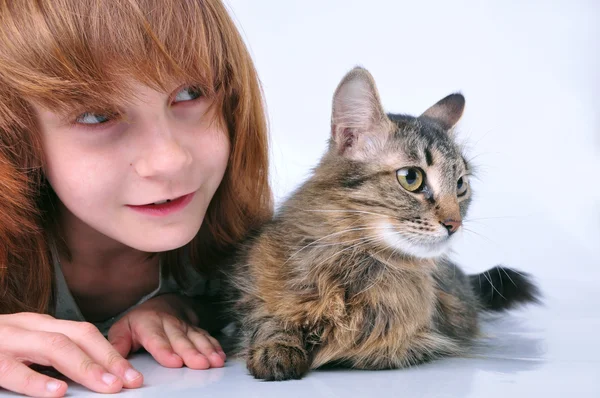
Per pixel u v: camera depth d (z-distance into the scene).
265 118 0.73
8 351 0.55
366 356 0.60
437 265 0.66
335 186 0.64
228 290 0.68
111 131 0.58
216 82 0.64
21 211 0.63
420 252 0.62
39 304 0.66
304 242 0.63
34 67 0.57
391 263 0.62
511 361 0.63
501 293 0.85
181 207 0.62
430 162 0.64
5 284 0.66
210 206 0.71
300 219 0.64
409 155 0.63
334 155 0.66
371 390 0.54
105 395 0.53
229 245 0.72
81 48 0.57
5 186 0.61
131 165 0.59
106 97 0.57
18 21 0.58
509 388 0.54
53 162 0.60
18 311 0.66
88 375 0.54
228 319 0.70
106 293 0.73
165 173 0.59
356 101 0.65
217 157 0.63
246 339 0.63
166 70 0.58
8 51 0.58
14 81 0.58
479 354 0.65
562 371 0.59
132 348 0.66
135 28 0.58
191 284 0.75
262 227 0.69
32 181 0.62
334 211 0.62
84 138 0.58
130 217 0.61
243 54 0.67
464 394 0.52
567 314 0.85
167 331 0.65
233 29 0.66
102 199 0.60
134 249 0.70
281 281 0.62
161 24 0.59
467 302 0.74
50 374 0.58
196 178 0.62
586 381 0.56
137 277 0.73
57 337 0.55
